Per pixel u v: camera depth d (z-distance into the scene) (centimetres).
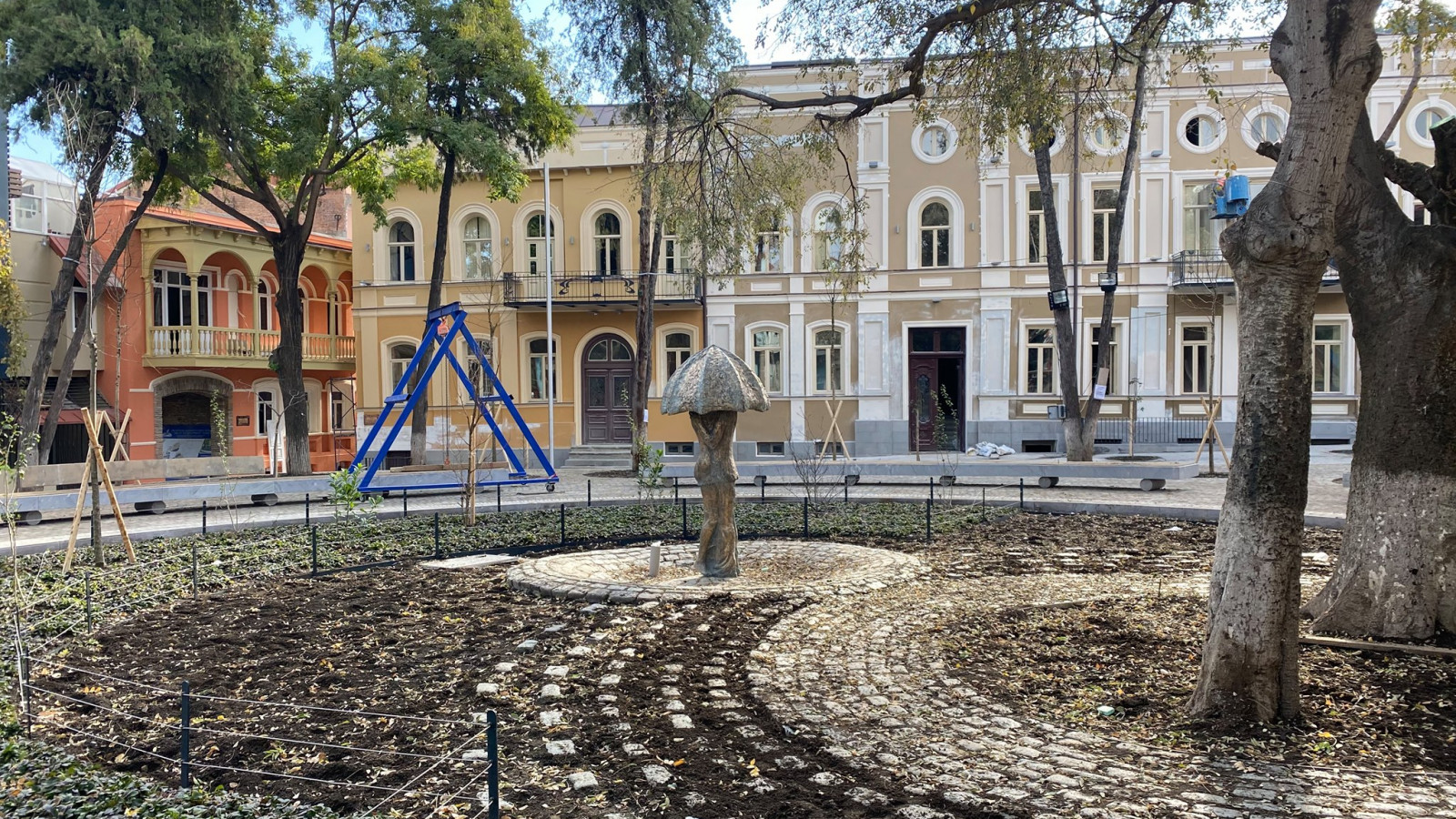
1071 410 2369
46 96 1680
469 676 671
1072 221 2786
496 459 3064
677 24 1930
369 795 474
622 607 866
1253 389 543
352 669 698
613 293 3073
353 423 3781
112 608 923
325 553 1248
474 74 2319
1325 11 518
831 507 1622
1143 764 483
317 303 3719
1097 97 1216
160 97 1805
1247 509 543
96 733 576
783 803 451
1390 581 702
